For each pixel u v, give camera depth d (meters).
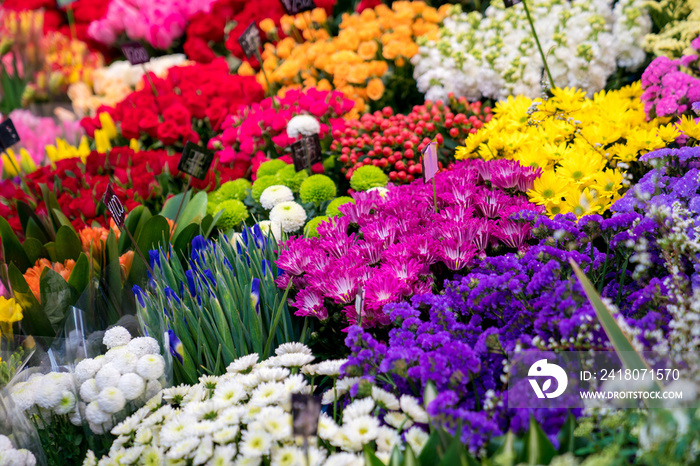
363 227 1.97
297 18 4.19
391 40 3.57
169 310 1.88
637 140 2.16
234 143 3.19
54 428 1.64
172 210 2.71
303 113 3.15
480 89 3.29
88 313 1.88
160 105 3.49
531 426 1.02
